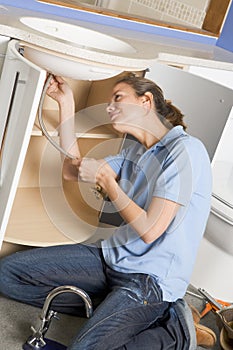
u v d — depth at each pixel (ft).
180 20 10.20
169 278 7.11
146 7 10.09
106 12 9.04
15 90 6.72
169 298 7.10
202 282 8.81
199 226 7.19
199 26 10.20
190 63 8.73
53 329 7.23
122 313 6.66
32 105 6.36
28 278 7.29
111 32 8.70
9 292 7.33
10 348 6.75
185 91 8.32
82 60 7.06
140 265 7.04
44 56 7.05
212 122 8.39
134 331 6.70
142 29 9.46
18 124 6.63
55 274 7.27
